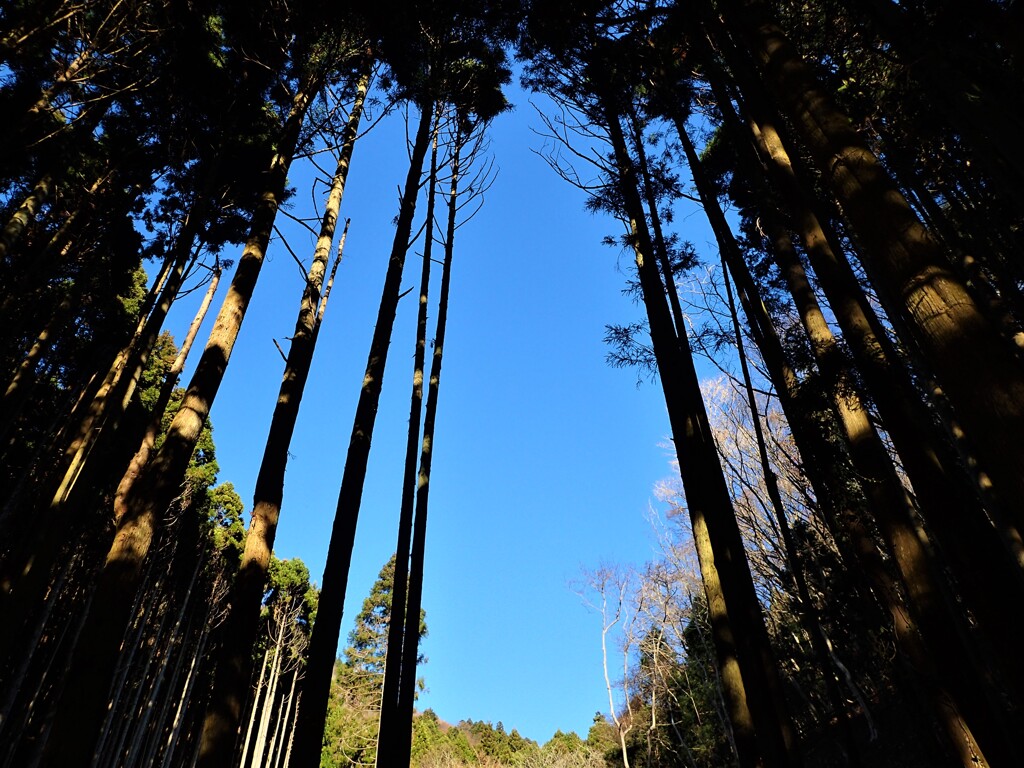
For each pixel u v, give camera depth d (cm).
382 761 585
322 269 692
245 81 952
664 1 712
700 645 2633
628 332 815
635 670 2958
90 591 1581
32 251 1092
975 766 345
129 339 1196
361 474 550
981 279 697
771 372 680
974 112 396
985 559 340
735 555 505
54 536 898
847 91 786
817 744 1798
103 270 1230
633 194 748
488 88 1041
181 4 841
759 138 688
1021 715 349
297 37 839
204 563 2417
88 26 836
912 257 266
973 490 686
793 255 584
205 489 2241
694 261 875
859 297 461
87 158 1037
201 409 525
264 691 3447
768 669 450
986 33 395
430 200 995
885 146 794
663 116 890
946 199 798
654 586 2762
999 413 213
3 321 1016
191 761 2617
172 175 1145
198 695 2711
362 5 783
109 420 987
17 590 823
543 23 797
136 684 2034
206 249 1248
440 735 5609
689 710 2838
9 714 1314
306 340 621
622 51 828
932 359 247
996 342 229
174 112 1005
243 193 1178
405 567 709
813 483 628
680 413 593
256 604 443
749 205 930
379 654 3288
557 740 5619
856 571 745
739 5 453
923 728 653
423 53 880
